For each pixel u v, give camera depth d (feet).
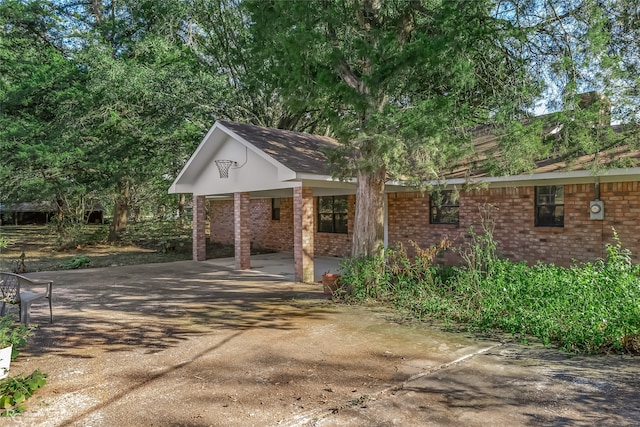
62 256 61.31
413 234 45.24
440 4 27.86
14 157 54.54
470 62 26.81
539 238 36.29
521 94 27.45
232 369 17.33
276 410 13.71
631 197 31.22
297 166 37.40
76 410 13.76
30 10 72.43
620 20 25.55
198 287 36.35
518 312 22.15
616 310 19.52
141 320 25.38
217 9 69.31
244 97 71.77
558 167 31.19
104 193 69.87
